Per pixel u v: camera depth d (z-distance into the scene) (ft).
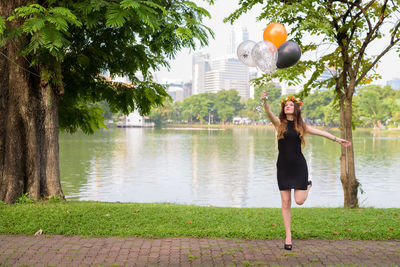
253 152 120.26
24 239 18.07
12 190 26.89
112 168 79.46
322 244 17.37
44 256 15.64
